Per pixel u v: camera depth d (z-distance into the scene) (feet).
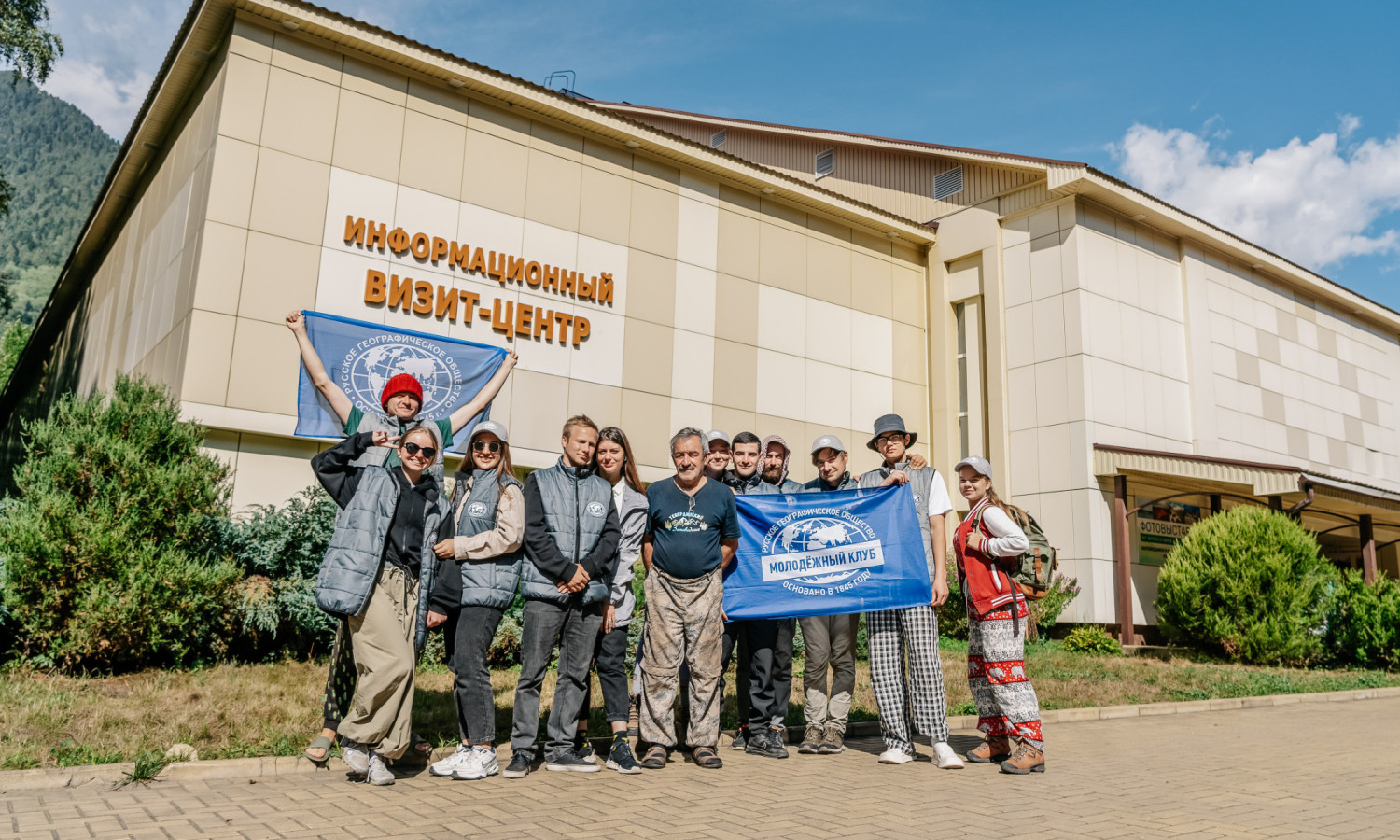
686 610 18.90
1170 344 64.85
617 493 19.26
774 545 20.74
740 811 14.47
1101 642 51.34
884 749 21.56
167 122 51.01
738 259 58.49
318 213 42.55
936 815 14.42
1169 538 61.41
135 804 14.11
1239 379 69.41
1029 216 63.26
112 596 26.53
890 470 21.49
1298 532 49.29
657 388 53.11
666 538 19.08
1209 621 48.65
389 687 15.85
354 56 44.65
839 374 62.34
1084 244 60.49
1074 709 28.55
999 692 19.08
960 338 67.00
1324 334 80.38
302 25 42.50
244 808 13.91
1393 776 18.58
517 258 48.75
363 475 16.35
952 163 68.44
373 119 44.91
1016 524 19.93
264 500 39.32
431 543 16.89
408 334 42.60
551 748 17.76
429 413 42.37
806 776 17.80
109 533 27.35
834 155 78.23
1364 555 59.62
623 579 18.84
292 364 40.55
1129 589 55.01
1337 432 79.30
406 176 45.50
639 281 53.52
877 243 66.39
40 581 26.45
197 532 30.17
